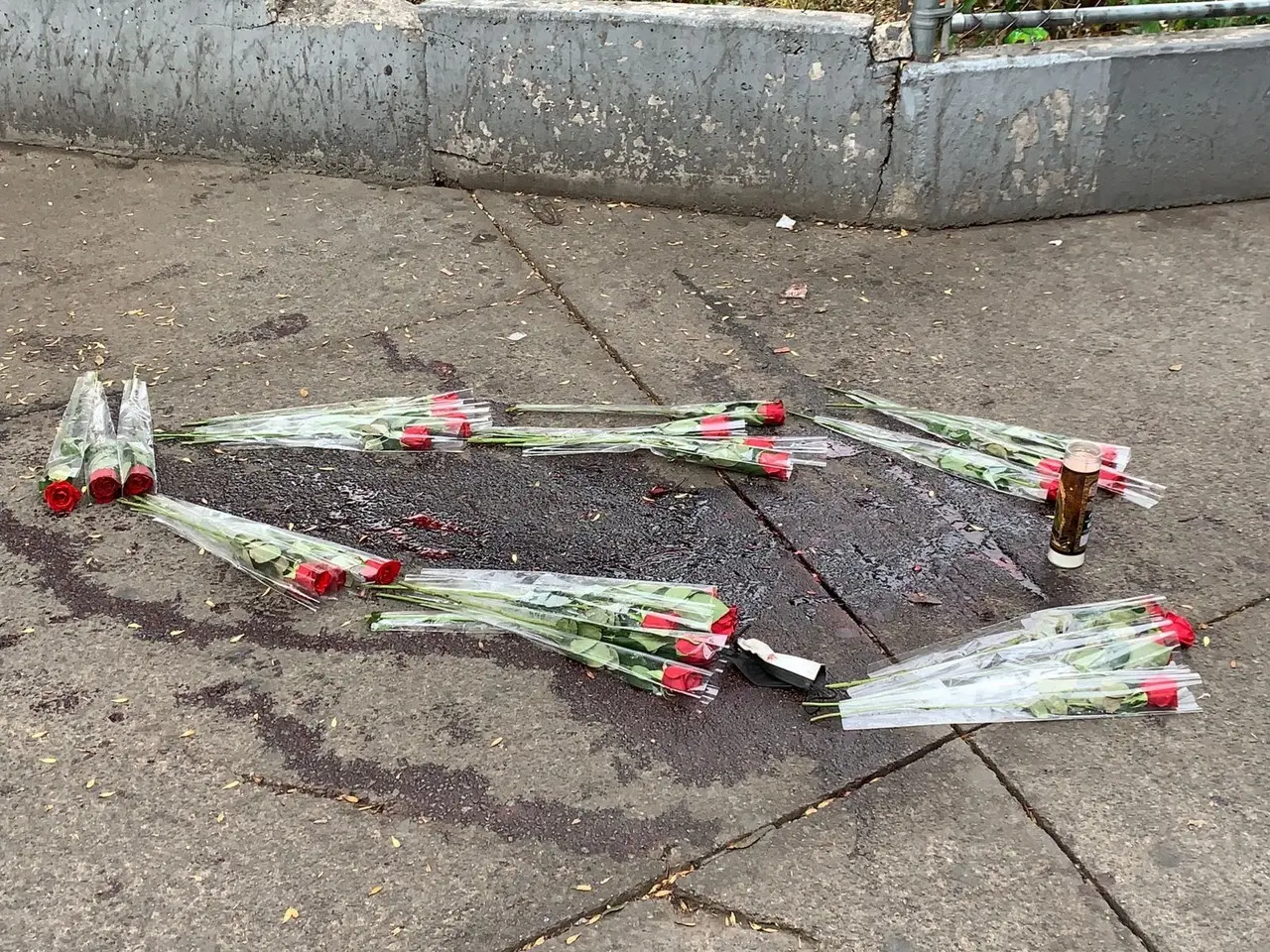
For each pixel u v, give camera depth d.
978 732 2.58
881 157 4.73
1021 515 3.28
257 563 3.03
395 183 5.35
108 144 5.55
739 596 3.01
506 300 4.43
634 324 4.27
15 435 3.62
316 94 5.21
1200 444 3.52
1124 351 4.02
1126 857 2.30
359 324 4.27
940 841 2.34
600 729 2.61
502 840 2.36
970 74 4.52
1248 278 4.43
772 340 4.17
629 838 2.36
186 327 4.24
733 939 2.16
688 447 3.51
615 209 5.12
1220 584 2.98
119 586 3.03
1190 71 4.62
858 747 2.55
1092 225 4.87
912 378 3.92
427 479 3.47
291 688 2.72
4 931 2.19
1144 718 2.61
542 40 4.84
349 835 2.37
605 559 3.15
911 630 2.89
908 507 3.33
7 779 2.48
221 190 5.26
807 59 4.60
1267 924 2.17
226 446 3.60
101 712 2.65
